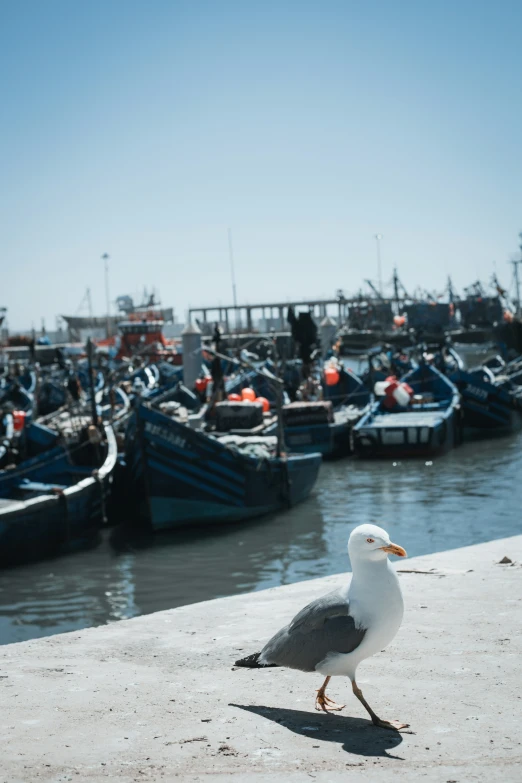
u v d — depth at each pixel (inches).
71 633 269.4
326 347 2225.6
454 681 201.3
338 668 171.0
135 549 779.4
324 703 186.7
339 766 151.3
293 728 173.6
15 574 702.5
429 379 1568.7
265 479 914.7
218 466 868.0
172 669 223.9
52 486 887.1
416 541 762.2
